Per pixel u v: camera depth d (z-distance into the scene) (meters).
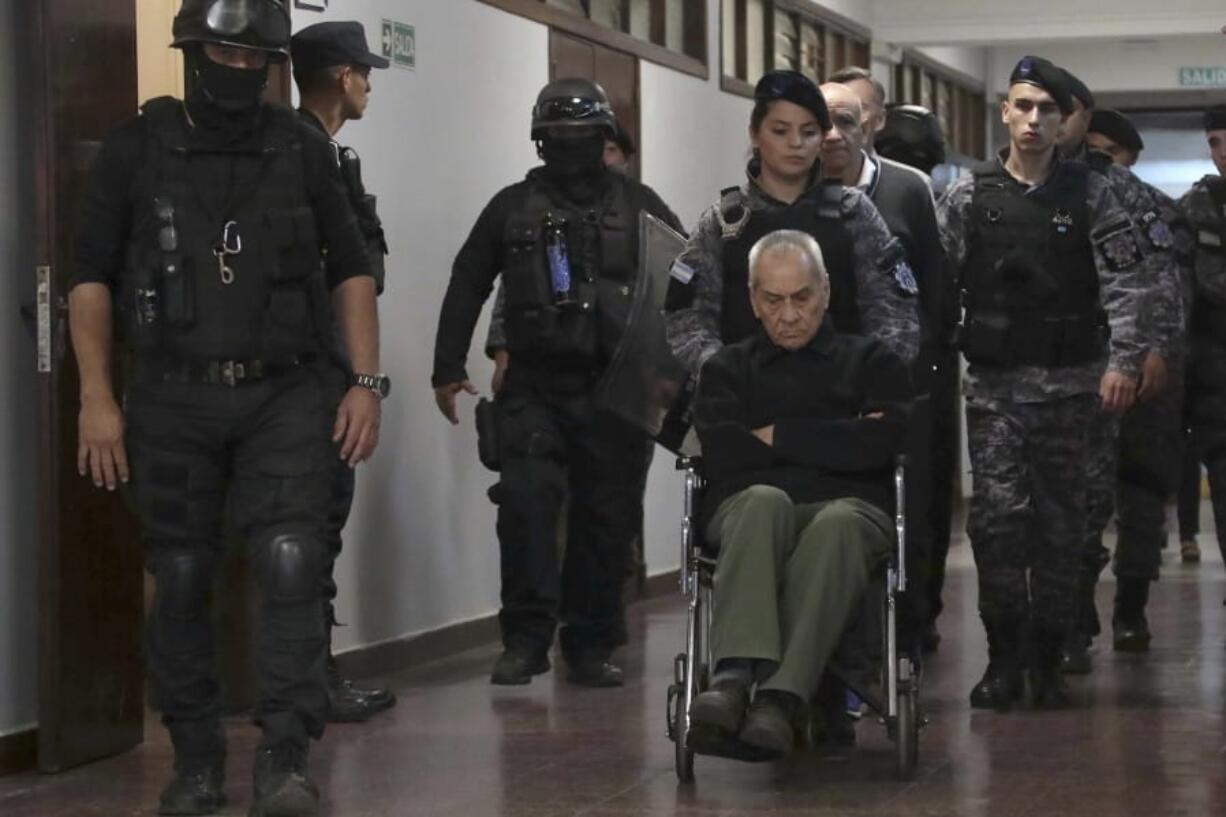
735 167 11.63
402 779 5.45
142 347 4.83
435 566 7.96
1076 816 4.87
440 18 8.00
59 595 5.54
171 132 4.84
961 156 17.23
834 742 5.83
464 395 8.25
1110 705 6.59
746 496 5.16
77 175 5.61
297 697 4.85
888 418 5.34
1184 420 7.74
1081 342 6.41
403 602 7.69
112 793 5.32
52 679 5.55
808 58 13.38
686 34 11.09
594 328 6.98
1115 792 5.16
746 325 5.75
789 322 5.39
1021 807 4.98
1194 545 11.85
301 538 4.85
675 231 7.09
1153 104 19.02
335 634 7.21
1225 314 7.60
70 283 4.96
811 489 5.32
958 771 5.46
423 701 6.84
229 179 4.83
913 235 6.53
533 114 7.06
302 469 4.88
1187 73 18.55
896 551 5.21
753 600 5.03
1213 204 7.66
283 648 4.85
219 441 4.87
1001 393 6.44
